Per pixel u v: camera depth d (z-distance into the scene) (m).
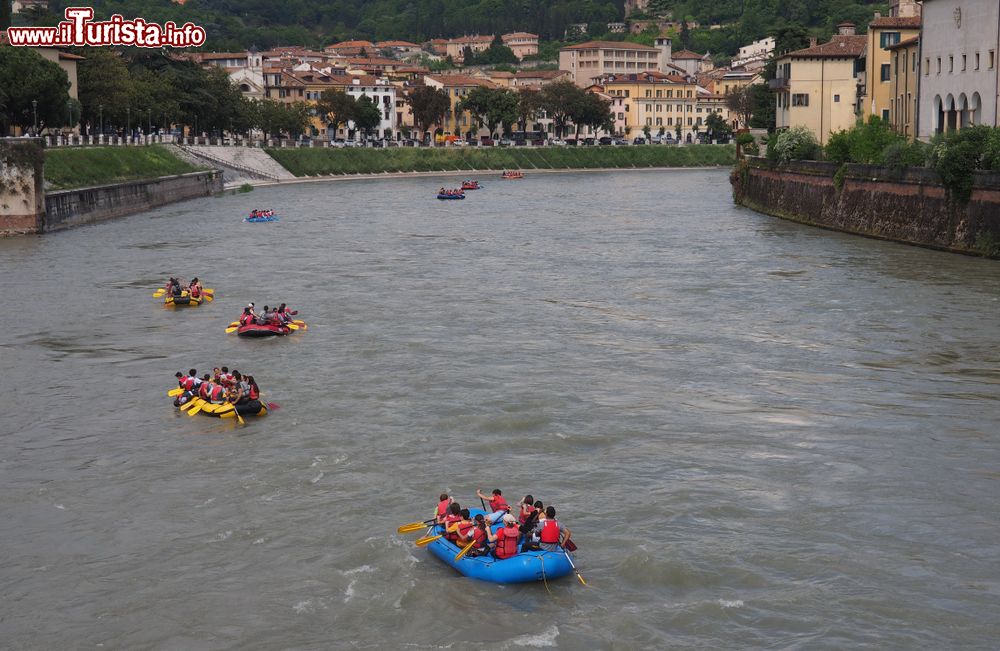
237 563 37.56
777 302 77.88
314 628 33.59
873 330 68.31
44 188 127.56
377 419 51.81
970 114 112.25
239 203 172.25
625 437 49.12
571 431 49.91
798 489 43.12
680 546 38.19
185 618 34.22
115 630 33.62
